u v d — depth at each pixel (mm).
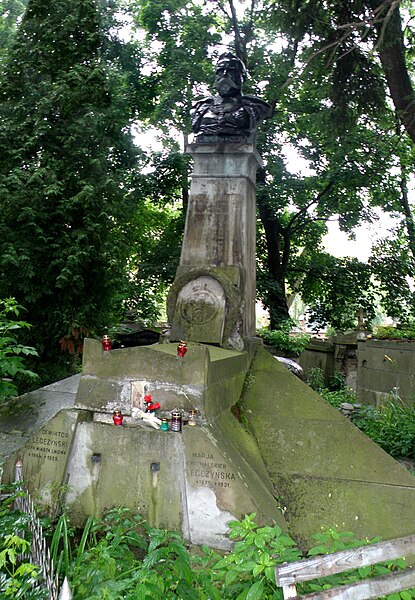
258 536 3754
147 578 3408
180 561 3562
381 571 3639
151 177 17859
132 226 13055
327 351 18719
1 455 5773
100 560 3668
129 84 18078
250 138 7914
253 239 8438
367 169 18016
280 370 7094
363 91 12305
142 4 18141
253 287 8398
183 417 4992
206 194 7887
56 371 10320
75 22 11047
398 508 5387
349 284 21359
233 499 4648
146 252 19344
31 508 4172
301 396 6582
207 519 4672
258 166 8555
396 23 10992
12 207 9938
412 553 3410
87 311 10414
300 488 5590
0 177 10258
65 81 10742
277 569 3113
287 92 17672
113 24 16344
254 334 8398
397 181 19516
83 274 10648
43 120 10445
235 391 6359
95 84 11008
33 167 10500
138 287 17859
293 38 12453
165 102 17828
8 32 13867
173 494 4770
